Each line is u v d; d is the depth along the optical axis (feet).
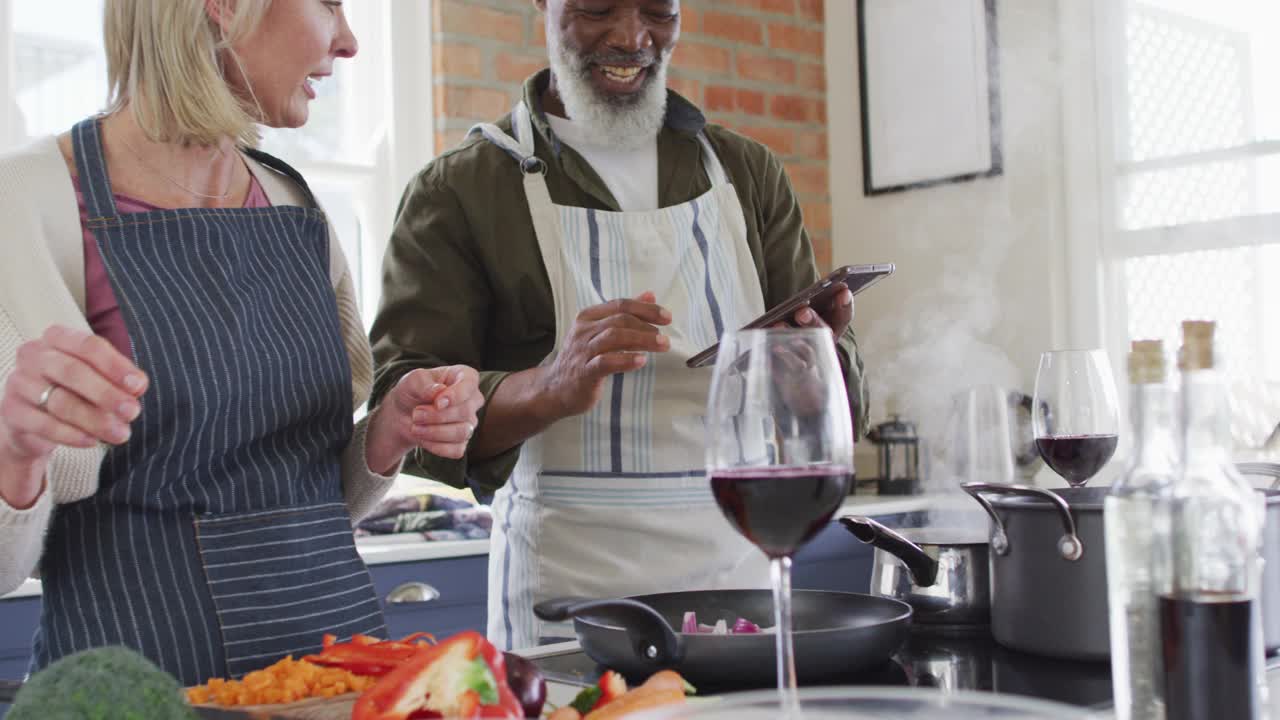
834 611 3.72
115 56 3.99
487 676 2.23
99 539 3.79
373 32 10.19
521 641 5.86
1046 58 10.53
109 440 2.92
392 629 8.05
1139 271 10.11
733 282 6.23
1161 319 9.97
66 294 3.70
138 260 3.94
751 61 11.86
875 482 11.70
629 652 3.16
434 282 5.89
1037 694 3.01
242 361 4.02
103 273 3.90
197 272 4.04
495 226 5.93
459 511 8.56
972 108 11.05
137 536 3.81
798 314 4.89
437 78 10.03
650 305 4.93
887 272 4.91
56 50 8.79
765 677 3.10
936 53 11.33
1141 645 2.44
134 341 3.85
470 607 8.35
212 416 3.93
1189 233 9.80
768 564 6.05
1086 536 3.34
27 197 3.77
